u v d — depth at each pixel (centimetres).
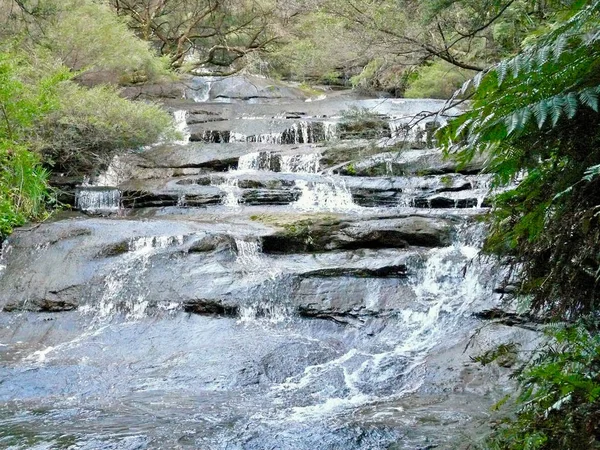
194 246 782
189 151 1245
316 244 823
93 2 1617
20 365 584
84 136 1181
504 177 246
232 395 530
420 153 1077
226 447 419
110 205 1070
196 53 2444
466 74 1686
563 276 251
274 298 696
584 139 217
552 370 238
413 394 526
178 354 609
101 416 481
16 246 832
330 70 2012
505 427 329
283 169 1195
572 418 237
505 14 900
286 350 609
